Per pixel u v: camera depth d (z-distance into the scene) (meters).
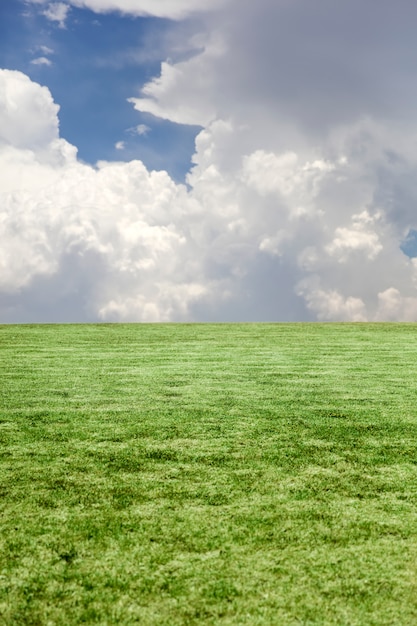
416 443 5.72
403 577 3.18
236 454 5.34
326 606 2.91
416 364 10.89
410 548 3.50
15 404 7.43
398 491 4.42
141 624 2.76
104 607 2.89
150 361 11.18
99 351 12.54
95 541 3.57
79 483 4.56
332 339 14.83
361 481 4.63
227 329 17.22
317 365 10.75
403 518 3.92
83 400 7.70
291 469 4.92
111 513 3.98
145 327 17.70
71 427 6.31
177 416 6.83
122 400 7.70
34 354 12.05
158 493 4.36
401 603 2.94
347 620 2.80
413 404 7.49
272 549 3.48
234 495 4.32
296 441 5.78
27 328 17.23
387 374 9.77
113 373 9.81
